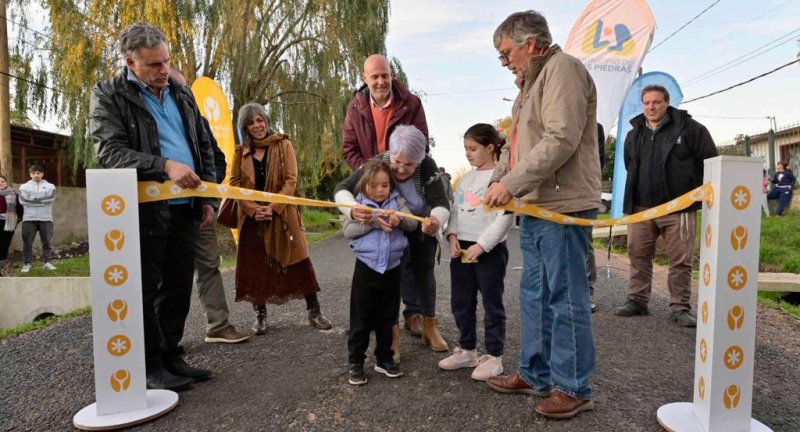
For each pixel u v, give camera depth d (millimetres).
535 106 2475
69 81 11219
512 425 2447
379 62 3627
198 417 2578
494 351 3023
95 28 11141
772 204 13930
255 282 3947
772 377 3088
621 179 6539
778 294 5719
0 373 3287
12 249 11633
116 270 2533
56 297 8172
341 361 3346
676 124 4281
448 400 2730
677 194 4254
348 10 13273
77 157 12117
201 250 3711
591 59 6355
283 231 3953
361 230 2910
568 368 2502
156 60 2768
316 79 13695
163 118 2977
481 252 2943
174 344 3057
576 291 2482
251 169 3936
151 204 2762
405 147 2889
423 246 3406
